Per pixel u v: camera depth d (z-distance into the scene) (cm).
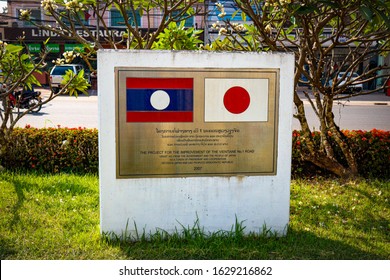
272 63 419
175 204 421
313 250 409
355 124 1388
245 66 416
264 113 423
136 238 419
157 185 416
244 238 427
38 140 662
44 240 416
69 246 407
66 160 659
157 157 414
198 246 402
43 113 1537
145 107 407
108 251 396
